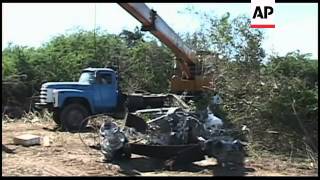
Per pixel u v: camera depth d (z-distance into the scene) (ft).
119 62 86.84
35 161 36.76
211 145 36.06
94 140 46.68
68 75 81.05
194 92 63.93
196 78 64.13
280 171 35.88
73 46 95.66
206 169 35.63
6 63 76.84
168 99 58.95
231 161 36.06
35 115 66.18
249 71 57.67
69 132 53.36
